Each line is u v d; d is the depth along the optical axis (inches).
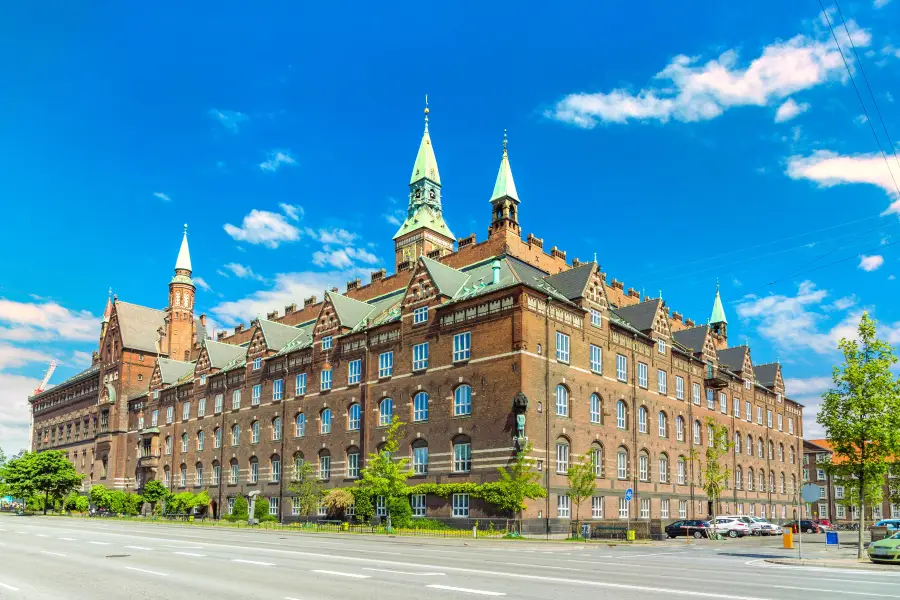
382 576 916.0
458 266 3267.7
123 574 944.3
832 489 4940.9
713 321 4382.4
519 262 3036.4
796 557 1472.7
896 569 1227.2
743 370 3870.6
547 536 2074.3
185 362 4655.5
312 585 824.3
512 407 2258.9
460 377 2452.0
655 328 3048.7
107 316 5654.5
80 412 5344.5
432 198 4072.3
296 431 3198.8
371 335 2866.6
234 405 3659.0
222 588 800.9
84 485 5068.9
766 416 4072.3
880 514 4672.7
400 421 2642.7
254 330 3612.2
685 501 3070.9
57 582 866.8
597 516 2500.0
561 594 757.9
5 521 3031.5
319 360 3122.5
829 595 789.9
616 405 2709.2
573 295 2620.6
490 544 1775.3
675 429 3080.7
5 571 990.4
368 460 2472.9
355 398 2888.8
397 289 3592.5
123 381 4778.5
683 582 892.0
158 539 1722.4
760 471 3892.7
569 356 2496.3
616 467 2652.6
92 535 1894.7
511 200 3161.9
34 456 4662.9
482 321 2423.7
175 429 4111.7
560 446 2395.4
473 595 745.0
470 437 2375.7
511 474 2215.8
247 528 2551.7
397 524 2380.7
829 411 1574.8
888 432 1487.5
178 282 5191.9
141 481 4256.9
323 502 2768.2
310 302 4217.5
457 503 2369.6
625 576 952.9
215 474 3705.7
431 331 2603.3
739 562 1327.5
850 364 1552.7
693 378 3314.5
